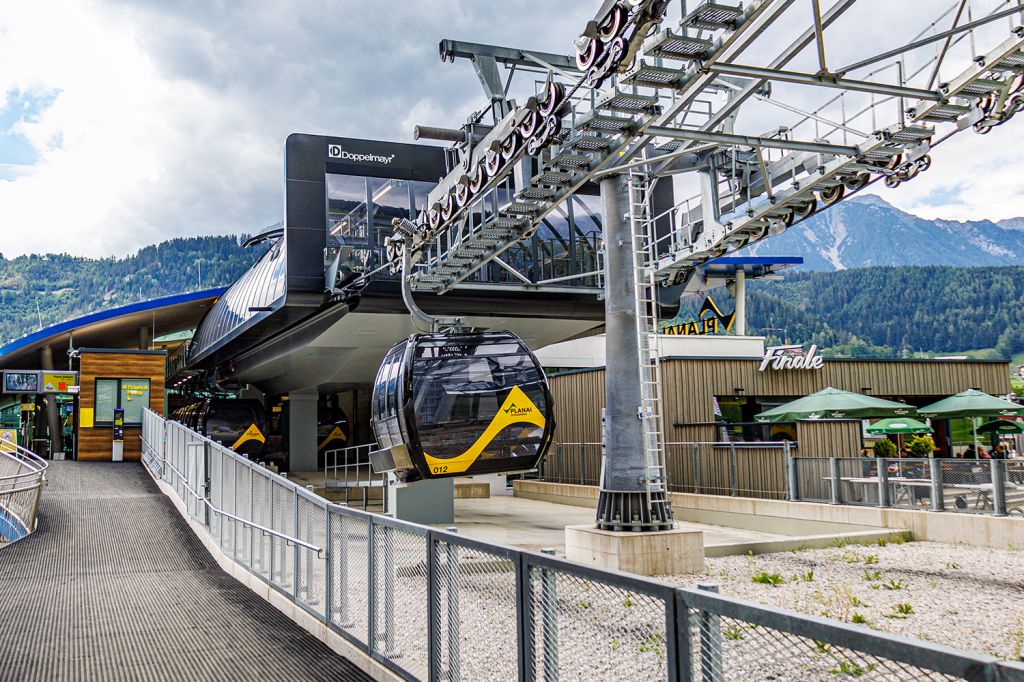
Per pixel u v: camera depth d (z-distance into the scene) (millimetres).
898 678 2531
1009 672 2180
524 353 15836
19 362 46125
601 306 25625
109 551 14836
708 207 14047
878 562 11883
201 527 15953
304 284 23344
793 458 16828
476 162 13219
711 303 40906
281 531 10125
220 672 7145
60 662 7547
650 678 3605
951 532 13633
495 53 17781
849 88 9211
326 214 23766
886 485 14984
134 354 33312
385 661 6738
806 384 24609
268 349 33125
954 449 28516
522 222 14023
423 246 15969
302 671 7133
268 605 10203
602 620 3967
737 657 3152
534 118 10648
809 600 9211
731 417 23625
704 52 8398
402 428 15047
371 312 23391
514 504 24750
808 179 12117
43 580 12180
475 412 15328
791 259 38469
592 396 25062
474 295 23781
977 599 9086
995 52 9141
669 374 22859
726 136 10320
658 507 11953
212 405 36094
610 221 12594
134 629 8898
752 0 7777
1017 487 13094
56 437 36812
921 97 9727
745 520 17719
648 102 9664
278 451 41062
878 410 19094
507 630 4879
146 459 29609
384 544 6879
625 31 8359
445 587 5711
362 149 24406
